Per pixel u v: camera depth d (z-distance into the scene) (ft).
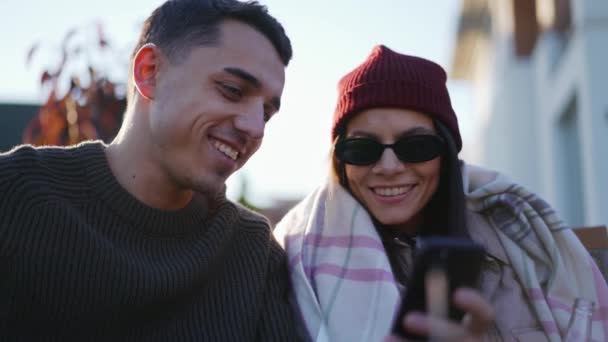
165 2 5.90
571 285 6.52
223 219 6.09
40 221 5.25
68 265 5.23
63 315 5.23
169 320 5.69
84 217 5.42
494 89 36.58
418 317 3.14
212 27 5.48
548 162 23.73
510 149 30.19
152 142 5.54
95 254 5.28
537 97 26.81
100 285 5.26
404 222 6.94
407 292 3.28
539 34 25.46
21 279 5.19
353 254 6.60
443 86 6.91
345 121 6.81
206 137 5.46
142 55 5.65
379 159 6.54
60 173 5.49
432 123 6.77
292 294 6.58
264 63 5.57
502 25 31.94
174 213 5.68
